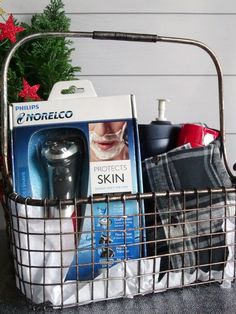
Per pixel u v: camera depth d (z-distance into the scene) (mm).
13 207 497
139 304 525
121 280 517
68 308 515
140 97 875
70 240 494
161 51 863
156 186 562
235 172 874
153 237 543
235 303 529
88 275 514
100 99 547
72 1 839
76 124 535
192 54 867
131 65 865
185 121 885
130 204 516
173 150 581
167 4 850
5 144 526
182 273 541
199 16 856
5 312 507
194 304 525
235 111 886
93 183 519
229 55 870
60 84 592
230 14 858
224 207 539
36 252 491
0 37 701
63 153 526
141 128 629
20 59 762
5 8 831
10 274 628
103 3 843
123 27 852
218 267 560
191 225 546
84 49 856
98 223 508
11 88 724
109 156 527
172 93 876
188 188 560
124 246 505
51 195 527
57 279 497
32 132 530
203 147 582
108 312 504
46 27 769
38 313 503
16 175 519
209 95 880
